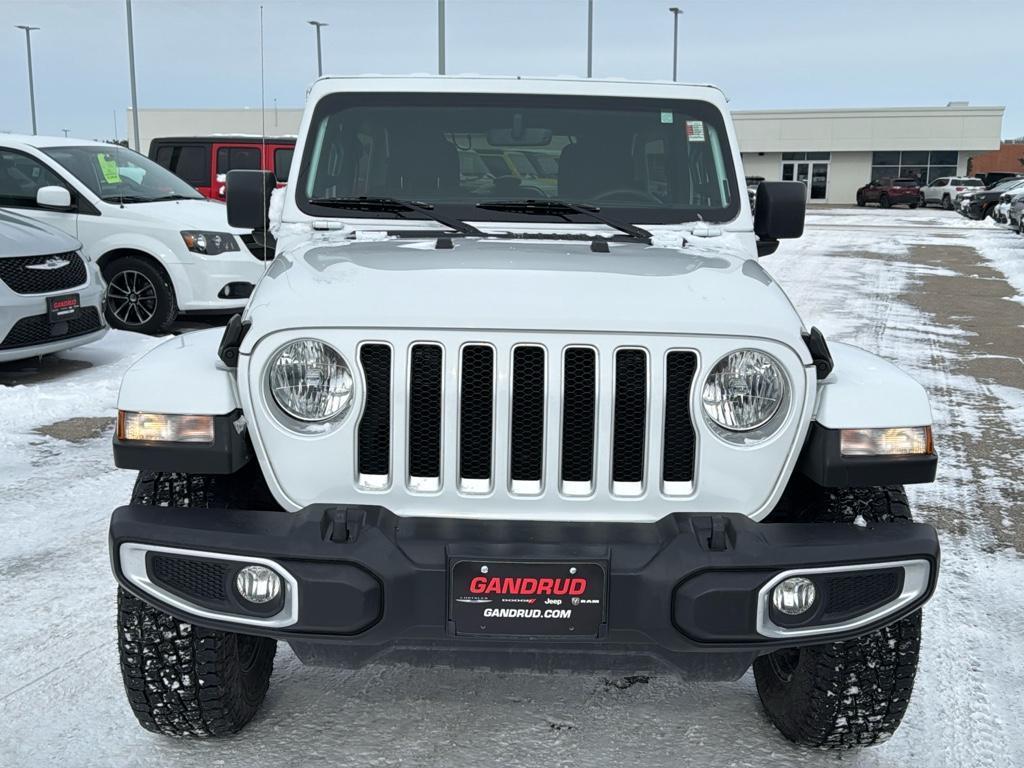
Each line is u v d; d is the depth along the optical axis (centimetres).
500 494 259
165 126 4872
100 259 1021
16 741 308
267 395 261
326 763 301
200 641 282
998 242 2605
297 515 258
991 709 337
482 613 251
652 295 270
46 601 410
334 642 253
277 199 394
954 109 5425
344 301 262
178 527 255
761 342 258
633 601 250
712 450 260
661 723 327
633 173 388
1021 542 496
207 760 301
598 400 256
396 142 387
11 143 1040
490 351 258
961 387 857
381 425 261
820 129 5641
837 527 261
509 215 373
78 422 698
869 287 1599
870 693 284
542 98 390
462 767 300
